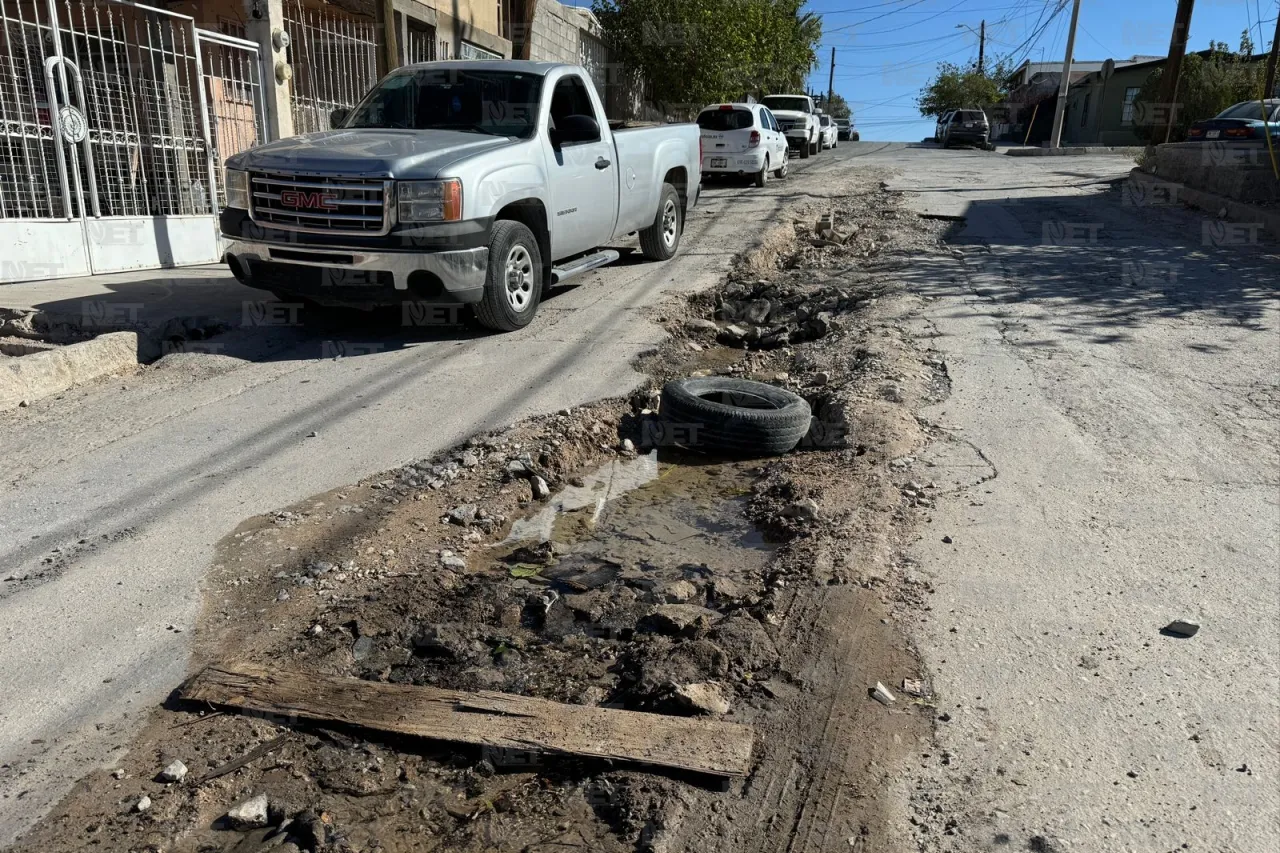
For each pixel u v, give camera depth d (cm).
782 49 2891
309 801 265
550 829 256
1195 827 255
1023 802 264
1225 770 277
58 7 955
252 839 251
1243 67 2630
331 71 1314
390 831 256
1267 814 260
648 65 2497
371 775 276
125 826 251
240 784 269
